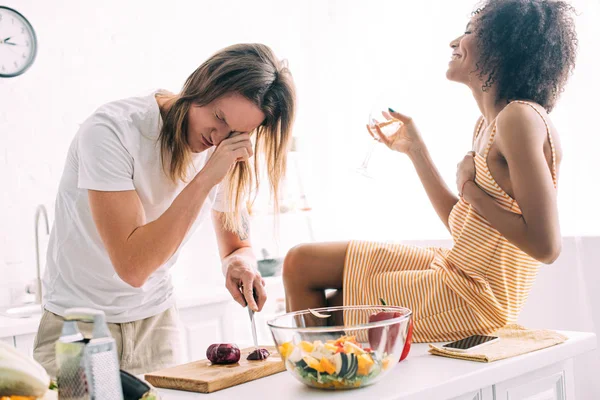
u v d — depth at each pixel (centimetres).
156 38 350
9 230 289
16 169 293
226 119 147
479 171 149
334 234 406
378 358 103
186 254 353
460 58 166
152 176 155
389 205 370
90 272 157
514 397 122
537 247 135
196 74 151
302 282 156
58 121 308
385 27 371
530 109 142
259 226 392
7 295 286
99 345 78
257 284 142
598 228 275
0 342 81
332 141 410
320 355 103
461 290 144
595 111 274
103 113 149
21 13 296
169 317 173
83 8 320
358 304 148
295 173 412
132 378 92
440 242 298
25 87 298
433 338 146
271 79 149
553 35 156
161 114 156
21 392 79
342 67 400
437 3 346
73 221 155
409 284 148
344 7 397
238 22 393
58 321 158
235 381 112
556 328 254
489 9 159
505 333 142
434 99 343
